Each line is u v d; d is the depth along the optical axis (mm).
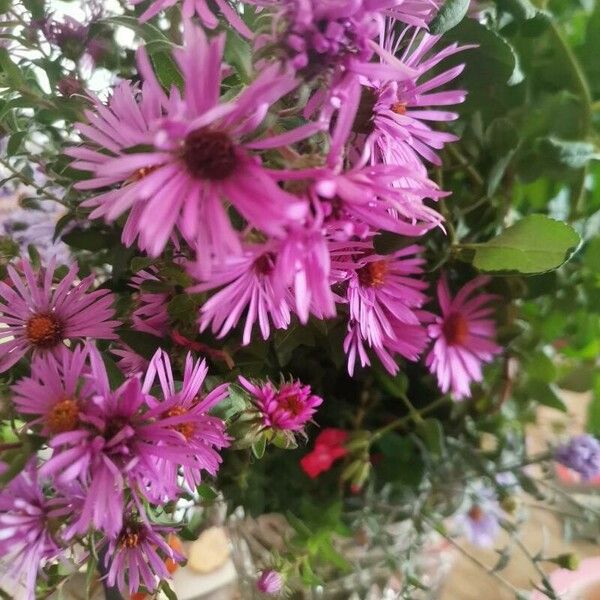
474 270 260
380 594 297
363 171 138
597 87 279
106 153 161
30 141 252
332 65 137
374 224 143
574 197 277
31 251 219
